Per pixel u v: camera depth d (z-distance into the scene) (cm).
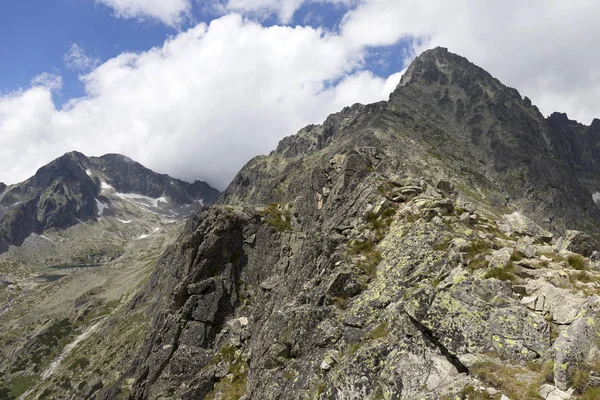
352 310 2423
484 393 1435
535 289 1811
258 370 2703
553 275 1870
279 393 2367
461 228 2625
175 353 3700
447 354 1716
